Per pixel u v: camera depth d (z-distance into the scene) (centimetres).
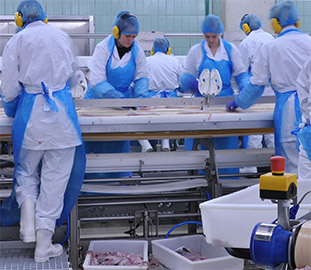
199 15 649
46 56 248
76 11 628
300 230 128
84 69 401
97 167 280
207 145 288
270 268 138
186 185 284
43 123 246
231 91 357
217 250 261
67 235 274
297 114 269
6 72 246
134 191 274
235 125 275
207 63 346
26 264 246
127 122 265
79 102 275
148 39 461
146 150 448
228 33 454
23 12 258
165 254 251
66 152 253
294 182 133
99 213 290
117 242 267
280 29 292
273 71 277
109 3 633
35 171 263
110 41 329
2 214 277
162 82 444
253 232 133
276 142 278
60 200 255
